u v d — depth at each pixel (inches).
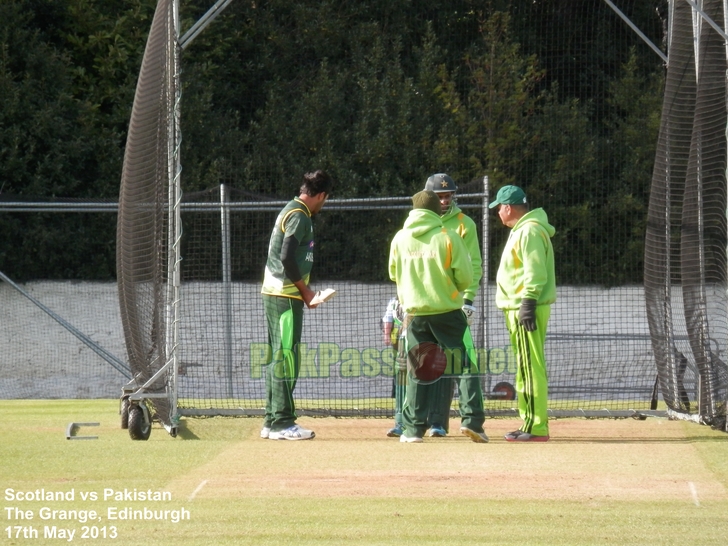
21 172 2049.7
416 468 783.7
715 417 1010.7
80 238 2092.8
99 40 2145.7
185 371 1425.9
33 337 1905.8
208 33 2132.1
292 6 2176.4
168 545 560.1
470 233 1008.9
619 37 2106.3
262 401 1346.0
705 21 993.5
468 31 2070.6
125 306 1048.2
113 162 2107.5
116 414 1253.7
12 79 2057.1
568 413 1089.4
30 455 851.4
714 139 1004.6
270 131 2075.5
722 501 659.4
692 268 1028.5
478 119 1961.1
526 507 644.1
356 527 595.2
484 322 1401.3
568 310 1803.6
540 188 1963.6
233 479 737.0
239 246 1907.0
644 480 730.2
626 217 1952.5
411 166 1984.5
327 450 881.5
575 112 1947.6
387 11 2133.4
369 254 1942.7
